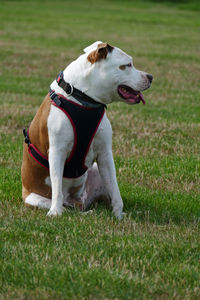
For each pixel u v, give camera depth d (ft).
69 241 23.08
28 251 21.99
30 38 107.14
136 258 21.47
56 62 81.87
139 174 34.83
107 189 27.63
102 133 26.45
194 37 120.26
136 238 23.66
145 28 133.08
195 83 71.05
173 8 188.96
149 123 48.49
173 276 20.11
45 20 139.33
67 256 21.44
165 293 18.94
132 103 25.80
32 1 184.65
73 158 26.53
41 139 26.84
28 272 19.94
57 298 18.33
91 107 25.62
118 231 24.58
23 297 18.31
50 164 26.23
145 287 19.11
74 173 27.35
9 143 40.98
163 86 68.49
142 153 39.68
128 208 29.01
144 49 98.63
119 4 192.95
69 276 19.57
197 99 61.31
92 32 119.44
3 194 30.17
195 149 41.06
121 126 46.98
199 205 29.55
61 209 26.58
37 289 18.78
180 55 93.71
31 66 78.28
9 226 24.75
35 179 28.37
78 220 25.84
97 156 27.35
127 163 36.99
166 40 113.09
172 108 55.98
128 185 32.45
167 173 35.14
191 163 37.01
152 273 20.43
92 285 19.06
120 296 18.52
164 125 47.85
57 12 159.33
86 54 25.75
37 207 27.89
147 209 28.78
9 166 35.73
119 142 42.16
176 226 25.77
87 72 25.14
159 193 31.40
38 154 27.45
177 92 65.16
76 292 18.66
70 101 25.50
